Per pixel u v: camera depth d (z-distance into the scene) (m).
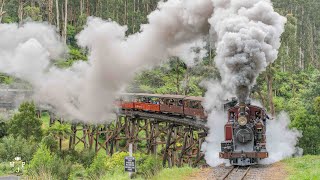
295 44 68.69
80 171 27.06
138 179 19.53
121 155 27.80
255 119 24.61
